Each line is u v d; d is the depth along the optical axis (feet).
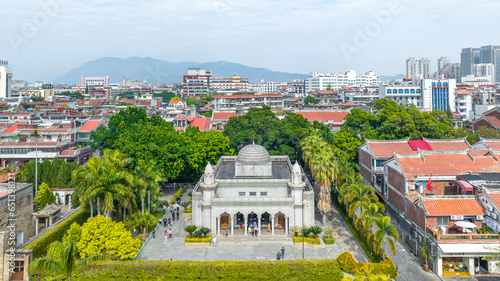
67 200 293.02
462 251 172.65
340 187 254.06
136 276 169.37
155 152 299.17
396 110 378.94
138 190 236.63
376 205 200.34
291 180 236.43
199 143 327.06
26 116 513.86
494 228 183.42
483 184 200.03
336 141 323.16
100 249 169.78
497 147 291.38
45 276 166.50
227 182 238.68
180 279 169.58
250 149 250.57
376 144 295.48
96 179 209.36
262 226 244.01
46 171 292.40
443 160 238.68
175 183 343.46
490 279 173.06
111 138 348.38
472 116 576.61
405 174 221.66
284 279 171.22
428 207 192.34
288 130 343.26
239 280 170.30
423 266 184.75
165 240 225.56
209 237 222.28
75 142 391.24
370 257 194.59
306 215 235.40
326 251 207.41
